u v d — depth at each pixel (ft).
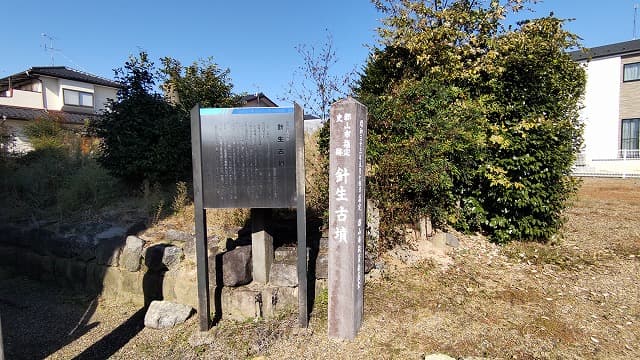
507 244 16.40
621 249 16.61
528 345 9.07
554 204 16.12
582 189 35.88
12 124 45.91
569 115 17.10
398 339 9.30
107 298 13.28
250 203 9.68
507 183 14.94
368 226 13.57
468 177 15.70
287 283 10.71
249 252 11.13
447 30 17.84
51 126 37.45
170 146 19.16
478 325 9.96
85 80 58.49
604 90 51.90
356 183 9.00
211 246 12.50
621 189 35.63
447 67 16.92
